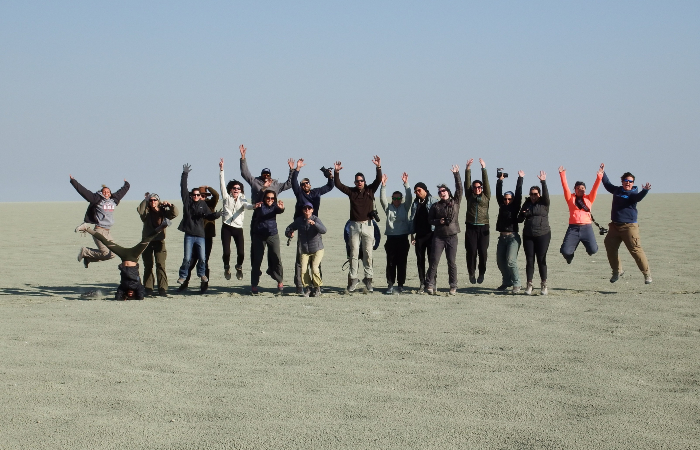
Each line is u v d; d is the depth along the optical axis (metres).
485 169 14.44
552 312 11.76
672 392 7.16
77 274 18.25
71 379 7.69
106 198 14.66
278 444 5.76
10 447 5.72
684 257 20.44
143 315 11.69
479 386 7.39
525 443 5.75
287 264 19.64
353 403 6.83
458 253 22.98
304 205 13.66
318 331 10.30
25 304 13.01
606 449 5.62
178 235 31.45
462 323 10.85
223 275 17.81
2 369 8.12
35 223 45.34
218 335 10.03
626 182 14.23
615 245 14.43
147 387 7.38
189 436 5.95
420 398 6.98
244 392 7.20
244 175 14.83
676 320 10.94
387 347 9.23
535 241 13.80
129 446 5.73
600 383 7.48
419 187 14.02
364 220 14.28
